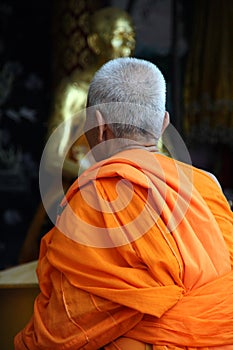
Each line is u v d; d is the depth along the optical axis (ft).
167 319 6.60
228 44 22.65
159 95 7.29
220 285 6.79
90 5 21.66
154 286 6.61
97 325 6.64
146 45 23.36
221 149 23.17
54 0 22.29
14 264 22.70
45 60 23.73
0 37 23.62
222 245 7.05
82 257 6.71
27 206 23.11
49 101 23.57
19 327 10.17
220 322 6.64
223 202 7.38
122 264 6.75
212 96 22.48
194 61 22.80
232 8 22.71
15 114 23.44
